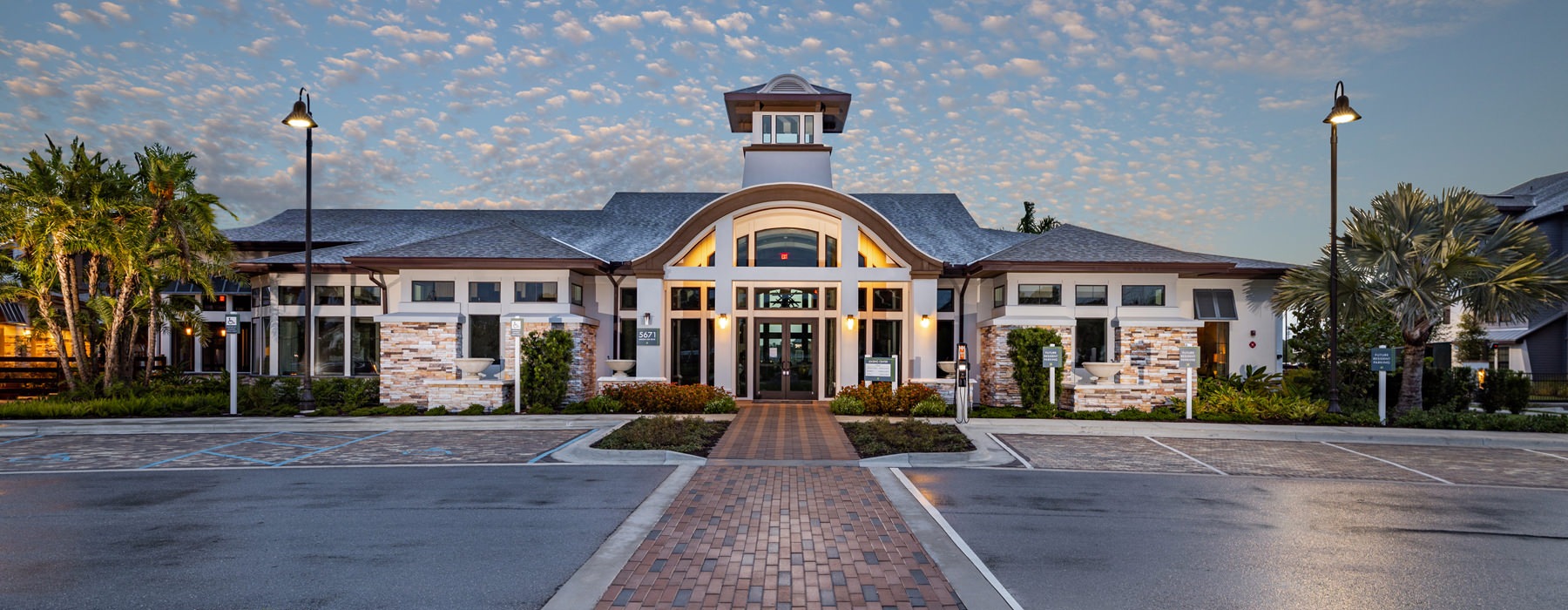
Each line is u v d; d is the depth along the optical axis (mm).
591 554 7043
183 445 14398
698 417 16984
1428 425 17422
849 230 21906
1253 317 22547
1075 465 12492
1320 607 5809
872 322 22547
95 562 6785
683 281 22203
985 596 5887
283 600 5797
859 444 13828
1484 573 6703
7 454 13375
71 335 20297
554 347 19672
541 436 15617
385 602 5762
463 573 6477
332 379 21719
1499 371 21438
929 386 20656
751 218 22297
